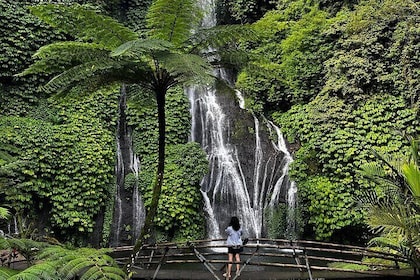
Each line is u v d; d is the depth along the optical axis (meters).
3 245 4.62
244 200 11.59
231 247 6.69
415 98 10.55
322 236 10.16
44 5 5.05
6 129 10.20
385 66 11.23
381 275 5.89
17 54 11.55
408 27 10.95
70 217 9.77
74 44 4.86
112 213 10.70
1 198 9.33
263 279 6.13
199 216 10.84
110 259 4.54
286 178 11.35
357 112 11.05
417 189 5.67
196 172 10.96
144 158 11.65
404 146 10.19
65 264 4.14
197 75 4.17
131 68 5.05
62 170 10.12
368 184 9.94
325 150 10.70
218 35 5.37
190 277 6.28
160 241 10.30
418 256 5.95
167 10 5.11
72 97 5.57
